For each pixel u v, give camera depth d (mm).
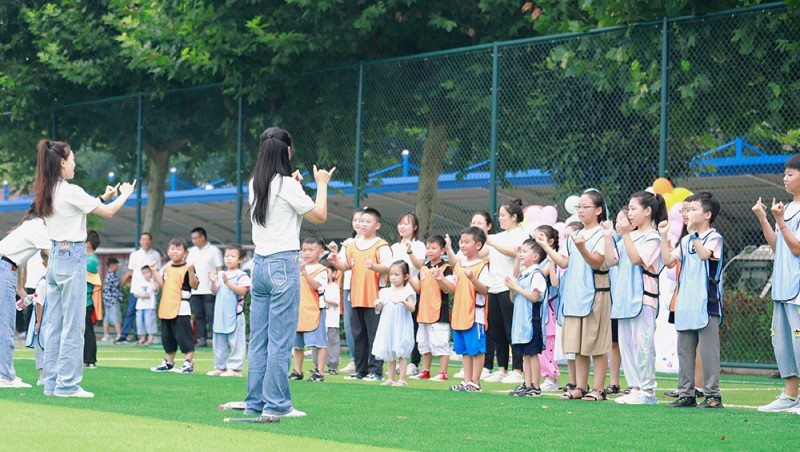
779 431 5414
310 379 9203
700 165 10633
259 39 13250
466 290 8266
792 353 6766
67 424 4996
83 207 6629
